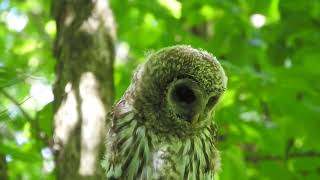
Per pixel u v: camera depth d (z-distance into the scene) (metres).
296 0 9.43
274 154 9.39
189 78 4.89
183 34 8.86
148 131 5.03
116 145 5.05
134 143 5.00
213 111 5.34
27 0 13.10
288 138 9.16
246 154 9.84
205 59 4.96
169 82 4.93
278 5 9.44
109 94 6.17
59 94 6.16
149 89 4.97
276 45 9.59
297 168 9.59
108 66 6.29
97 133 5.97
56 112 6.12
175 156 5.04
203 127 5.16
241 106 9.30
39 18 12.28
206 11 9.92
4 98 7.53
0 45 8.27
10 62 8.38
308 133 9.01
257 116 10.22
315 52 9.48
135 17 9.16
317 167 9.55
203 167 5.21
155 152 5.02
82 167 5.88
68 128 6.00
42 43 9.70
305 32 9.56
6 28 12.13
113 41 6.41
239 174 8.36
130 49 9.34
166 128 5.02
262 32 9.75
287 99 8.80
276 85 8.70
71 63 6.21
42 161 7.99
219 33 9.56
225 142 8.91
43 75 6.89
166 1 9.00
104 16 6.42
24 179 10.19
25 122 7.11
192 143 5.11
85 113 6.01
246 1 8.65
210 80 4.89
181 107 4.95
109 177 5.08
